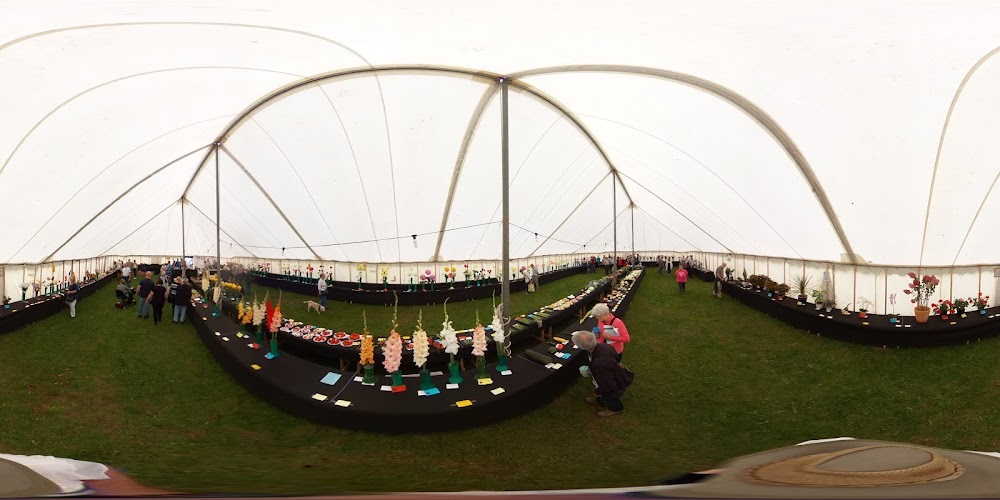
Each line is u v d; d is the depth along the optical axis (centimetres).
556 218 2162
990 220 893
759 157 1066
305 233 1909
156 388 746
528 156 1566
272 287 2070
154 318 1178
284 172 1631
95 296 1647
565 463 500
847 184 926
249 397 709
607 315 698
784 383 771
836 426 611
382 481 442
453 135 1373
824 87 760
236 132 1493
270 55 845
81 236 1568
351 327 1273
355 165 1482
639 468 486
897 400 668
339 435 557
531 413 623
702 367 858
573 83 1033
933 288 910
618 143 1507
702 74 826
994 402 632
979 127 763
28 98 791
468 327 1252
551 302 1650
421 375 612
